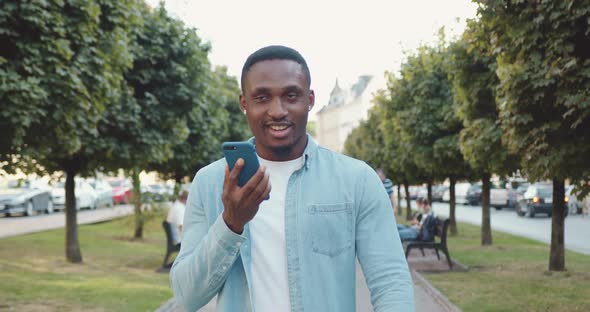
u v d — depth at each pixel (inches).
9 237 637.9
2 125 257.8
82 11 295.1
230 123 1109.7
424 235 474.6
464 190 1614.2
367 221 77.4
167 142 482.0
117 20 345.4
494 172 402.0
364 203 77.5
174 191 702.5
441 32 590.6
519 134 266.2
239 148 64.6
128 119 441.7
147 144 464.1
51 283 357.4
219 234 68.2
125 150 448.5
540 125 261.1
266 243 76.7
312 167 79.0
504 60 272.2
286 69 74.5
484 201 583.5
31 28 268.1
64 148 317.7
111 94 344.5
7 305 287.0
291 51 76.0
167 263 458.0
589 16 223.6
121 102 441.7
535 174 265.4
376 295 74.3
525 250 531.8
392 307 71.6
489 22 265.4
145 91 491.8
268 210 77.8
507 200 1387.8
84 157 462.9
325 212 76.4
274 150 77.2
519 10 254.1
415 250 560.4
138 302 301.7
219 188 79.2
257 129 76.0
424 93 573.9
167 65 493.4
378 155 1055.0
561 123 249.3
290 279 74.5
